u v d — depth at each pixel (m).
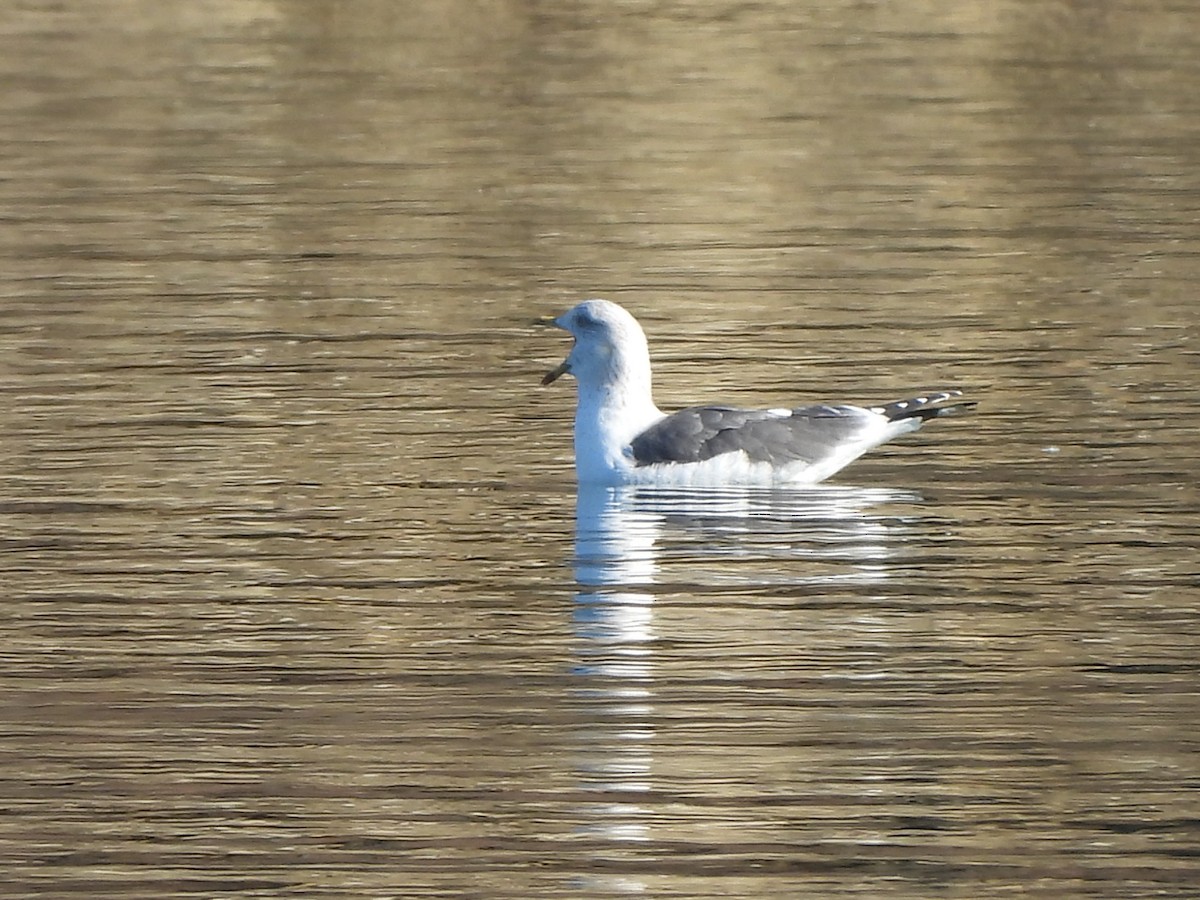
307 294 23.17
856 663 13.34
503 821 11.36
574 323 17.00
